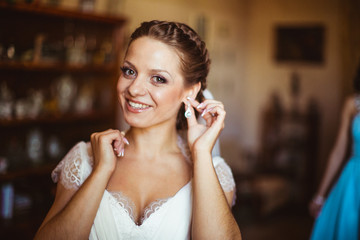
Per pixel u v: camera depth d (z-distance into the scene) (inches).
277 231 176.7
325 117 221.1
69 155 49.4
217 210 44.4
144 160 50.1
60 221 42.3
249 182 190.1
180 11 185.9
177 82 46.9
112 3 146.5
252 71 240.8
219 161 52.8
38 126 132.1
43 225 44.6
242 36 235.6
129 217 45.3
